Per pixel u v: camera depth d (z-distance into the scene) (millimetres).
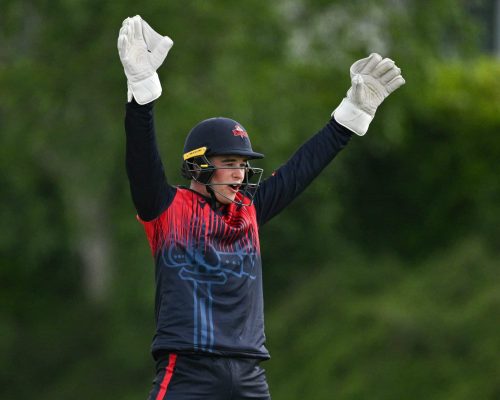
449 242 77750
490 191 76625
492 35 89375
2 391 83500
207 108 67500
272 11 69500
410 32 74750
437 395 59500
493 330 60688
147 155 18797
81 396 79000
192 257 19047
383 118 75812
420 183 79625
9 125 71438
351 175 80750
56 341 85500
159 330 19109
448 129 78750
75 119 70438
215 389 18844
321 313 72062
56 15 69062
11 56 72250
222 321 18938
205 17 67125
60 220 84688
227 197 19469
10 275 94875
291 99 71938
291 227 77875
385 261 76562
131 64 18578
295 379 67688
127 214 73875
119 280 78438
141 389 76438
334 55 74812
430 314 64375
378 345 64688
